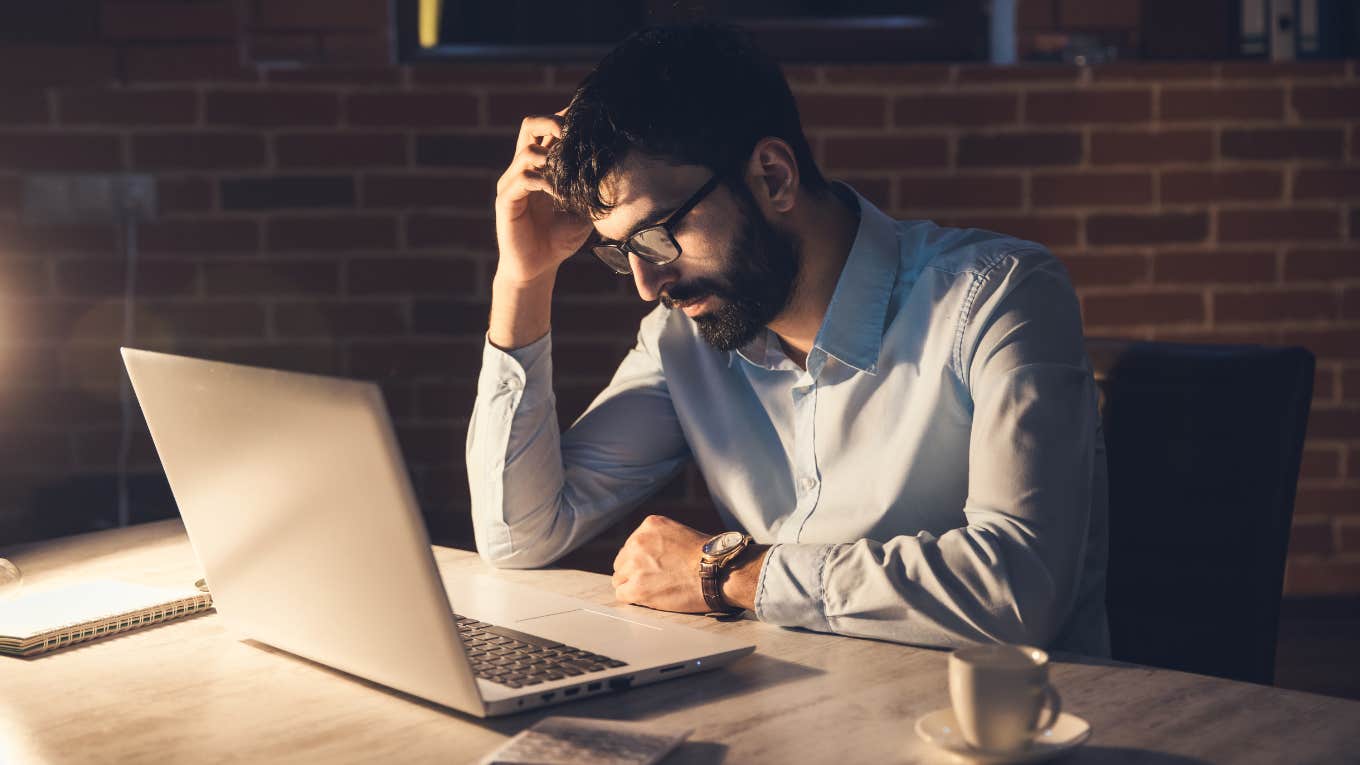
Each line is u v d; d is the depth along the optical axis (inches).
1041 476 46.2
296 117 112.4
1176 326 116.6
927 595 43.7
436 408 115.6
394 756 35.0
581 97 50.1
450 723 37.4
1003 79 113.7
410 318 114.7
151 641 45.9
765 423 57.9
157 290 113.5
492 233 114.3
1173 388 54.8
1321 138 114.9
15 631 44.9
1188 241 115.7
